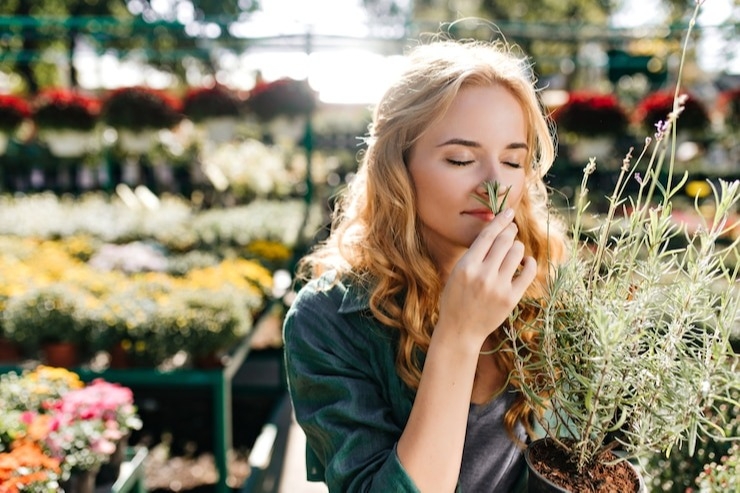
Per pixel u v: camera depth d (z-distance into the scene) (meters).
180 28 5.34
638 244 0.83
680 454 1.43
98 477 2.25
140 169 10.09
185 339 3.00
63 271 4.14
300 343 1.09
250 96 5.62
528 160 1.09
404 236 1.06
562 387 0.84
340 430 1.00
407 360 1.05
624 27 5.63
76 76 13.88
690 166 6.91
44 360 3.35
